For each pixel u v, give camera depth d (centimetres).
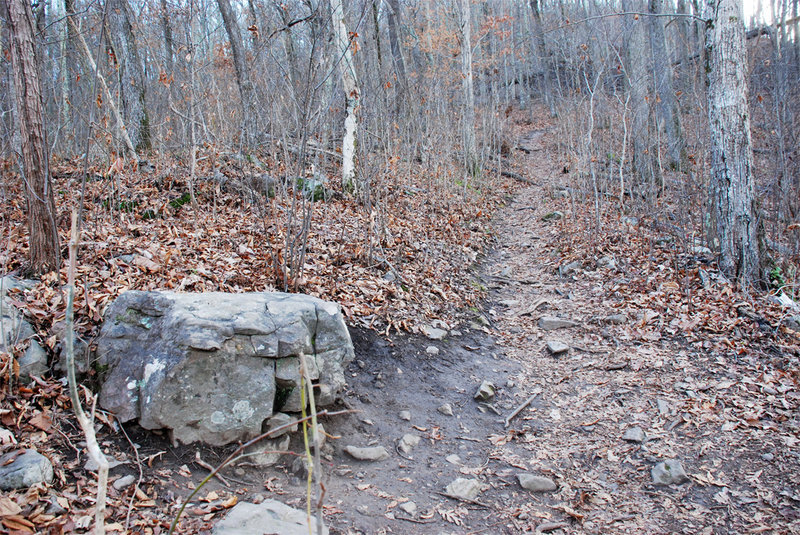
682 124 1302
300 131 564
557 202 1244
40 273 419
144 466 298
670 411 422
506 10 2739
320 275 560
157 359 324
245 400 332
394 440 384
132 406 318
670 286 644
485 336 586
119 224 600
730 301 591
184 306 346
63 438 298
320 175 852
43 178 411
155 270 474
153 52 860
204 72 879
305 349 358
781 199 785
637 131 1202
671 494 334
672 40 1652
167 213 670
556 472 362
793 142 849
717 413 412
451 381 476
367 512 302
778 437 376
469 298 664
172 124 967
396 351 491
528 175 1731
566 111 1444
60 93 823
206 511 275
